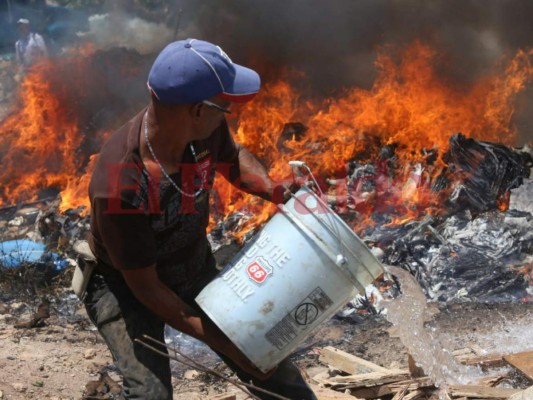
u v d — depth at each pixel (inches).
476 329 171.2
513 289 201.2
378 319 182.7
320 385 138.7
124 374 96.0
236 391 142.3
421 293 134.1
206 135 91.5
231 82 87.3
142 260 89.7
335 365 148.9
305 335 92.3
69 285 205.9
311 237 89.6
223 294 92.0
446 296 199.5
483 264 209.3
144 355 96.1
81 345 163.9
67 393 136.6
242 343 91.0
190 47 86.0
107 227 88.0
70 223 247.6
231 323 91.0
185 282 102.4
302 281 90.0
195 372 152.0
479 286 201.6
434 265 210.4
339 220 89.3
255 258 91.9
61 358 153.8
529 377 131.4
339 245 89.3
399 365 153.4
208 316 93.0
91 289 102.3
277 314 90.4
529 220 230.1
